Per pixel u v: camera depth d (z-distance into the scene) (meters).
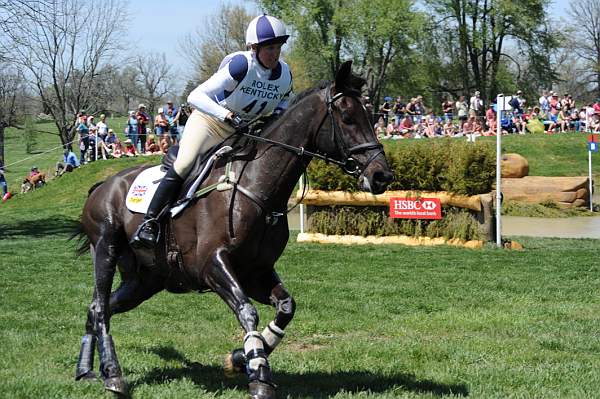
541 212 23.86
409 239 16.53
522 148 32.59
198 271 5.72
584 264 13.83
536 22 51.00
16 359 7.26
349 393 5.96
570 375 6.68
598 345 7.88
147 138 32.16
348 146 5.54
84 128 32.38
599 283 12.02
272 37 5.69
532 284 11.91
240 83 5.79
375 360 7.30
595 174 30.16
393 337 8.50
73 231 7.33
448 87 56.84
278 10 50.94
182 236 5.87
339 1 50.03
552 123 36.81
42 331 8.64
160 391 6.05
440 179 16.30
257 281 5.91
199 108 5.83
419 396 6.00
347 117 5.53
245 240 5.55
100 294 6.52
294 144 5.68
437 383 6.45
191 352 7.73
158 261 6.20
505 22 51.47
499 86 53.22
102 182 6.97
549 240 17.80
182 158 5.98
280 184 5.65
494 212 16.64
